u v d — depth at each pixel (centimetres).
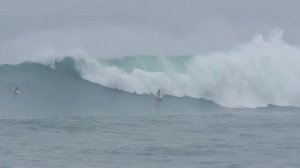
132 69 17400
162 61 17775
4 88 15675
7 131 11350
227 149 10044
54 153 9488
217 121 13512
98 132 11550
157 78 17362
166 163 8962
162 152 9719
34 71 16800
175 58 17938
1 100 14988
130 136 11144
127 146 10156
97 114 14312
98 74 17088
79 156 9325
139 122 13062
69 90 16238
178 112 15212
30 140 10512
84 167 8612
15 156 9181
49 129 11738
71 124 12419
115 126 12338
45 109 14625
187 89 17375
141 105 15912
